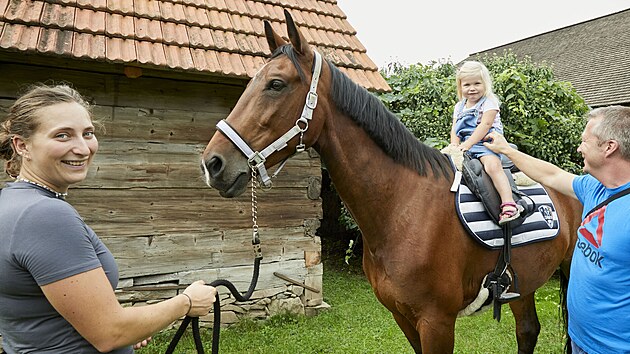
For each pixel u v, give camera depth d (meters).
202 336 3.50
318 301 4.10
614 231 1.41
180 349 3.25
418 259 1.78
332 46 3.91
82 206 3.23
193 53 3.19
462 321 3.85
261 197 3.83
